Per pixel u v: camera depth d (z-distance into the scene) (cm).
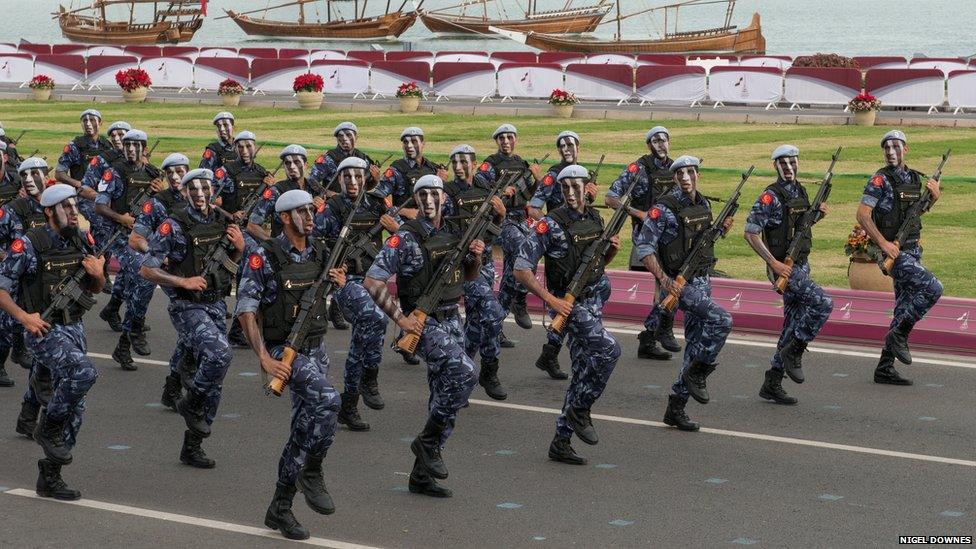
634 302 1712
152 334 1631
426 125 4009
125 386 1373
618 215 1124
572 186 1105
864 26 18650
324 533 921
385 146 3491
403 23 12744
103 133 3850
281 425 1224
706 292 1226
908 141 3481
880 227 1376
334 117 4266
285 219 945
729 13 9200
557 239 1095
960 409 1267
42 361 1005
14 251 995
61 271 1009
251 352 1546
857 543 897
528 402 1316
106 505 983
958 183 2844
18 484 1035
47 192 1016
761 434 1187
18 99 5025
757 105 4303
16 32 19075
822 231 2353
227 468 1088
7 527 925
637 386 1373
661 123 4006
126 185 1661
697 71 4294
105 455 1123
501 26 12056
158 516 956
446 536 913
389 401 1320
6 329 1320
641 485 1034
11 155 2009
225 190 1662
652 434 1190
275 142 3609
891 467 1080
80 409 1019
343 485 1040
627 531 922
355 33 12812
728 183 2875
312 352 944
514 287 1588
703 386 1196
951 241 2222
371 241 1384
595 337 1077
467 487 1032
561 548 887
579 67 4428
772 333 1619
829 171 1366
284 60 4909
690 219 1216
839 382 1381
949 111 4009
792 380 1380
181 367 1259
